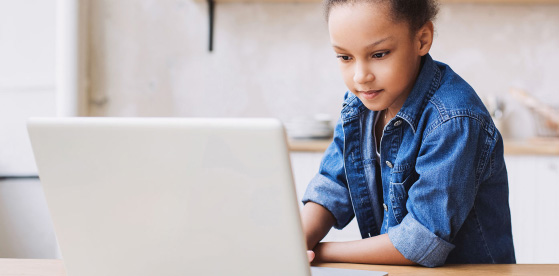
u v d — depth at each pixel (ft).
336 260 3.38
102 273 2.62
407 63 3.20
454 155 3.14
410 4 3.11
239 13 9.69
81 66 8.91
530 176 7.91
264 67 9.67
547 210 7.89
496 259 3.65
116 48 9.91
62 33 8.71
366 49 3.09
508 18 9.18
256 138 2.18
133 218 2.46
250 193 2.26
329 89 9.55
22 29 9.35
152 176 2.37
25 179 9.07
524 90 9.18
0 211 9.01
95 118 2.42
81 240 2.59
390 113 3.71
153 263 2.51
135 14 9.88
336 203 3.81
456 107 3.24
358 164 3.84
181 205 2.37
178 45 9.84
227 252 2.38
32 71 9.34
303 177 8.30
